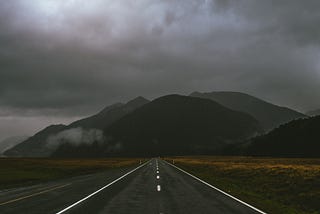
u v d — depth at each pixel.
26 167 65.12
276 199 19.78
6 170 56.78
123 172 45.97
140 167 62.22
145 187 24.19
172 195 19.19
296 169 32.44
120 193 20.41
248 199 17.42
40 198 18.52
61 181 32.44
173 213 13.10
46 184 29.16
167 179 31.86
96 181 30.89
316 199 18.47
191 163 74.31
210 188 23.30
